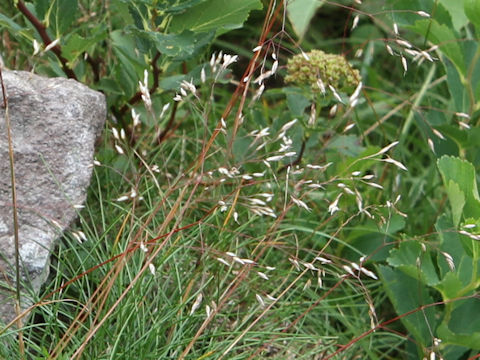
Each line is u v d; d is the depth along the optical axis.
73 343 2.32
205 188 2.63
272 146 3.10
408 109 3.89
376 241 3.12
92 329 2.21
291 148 3.07
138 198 2.51
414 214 3.51
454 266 2.71
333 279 3.02
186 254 2.77
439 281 2.73
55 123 2.47
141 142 3.24
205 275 2.72
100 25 2.81
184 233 2.91
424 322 2.79
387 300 3.20
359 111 4.14
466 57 3.21
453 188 2.53
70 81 2.60
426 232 3.35
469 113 3.26
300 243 3.04
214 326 2.63
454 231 2.60
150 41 2.85
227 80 2.95
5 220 2.37
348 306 2.94
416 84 4.45
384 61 4.77
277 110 4.04
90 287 2.68
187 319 2.49
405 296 2.81
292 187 3.11
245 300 2.87
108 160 3.07
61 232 2.41
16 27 2.73
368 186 3.22
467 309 2.80
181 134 3.52
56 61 2.90
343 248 3.19
